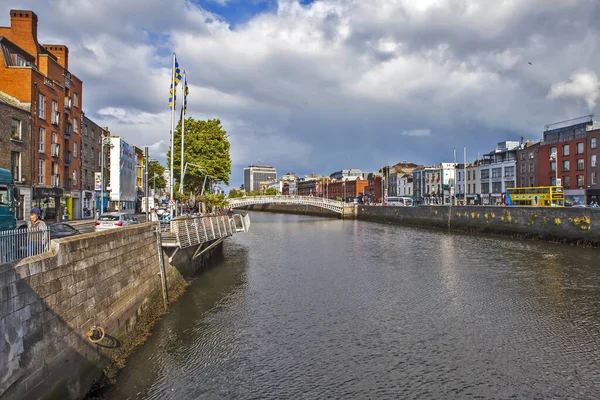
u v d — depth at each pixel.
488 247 38.16
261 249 38.38
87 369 10.02
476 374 11.93
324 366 12.36
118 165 56.06
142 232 15.43
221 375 11.64
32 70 32.56
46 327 8.33
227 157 55.00
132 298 13.75
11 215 14.61
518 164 74.06
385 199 110.06
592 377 11.77
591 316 16.95
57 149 37.81
